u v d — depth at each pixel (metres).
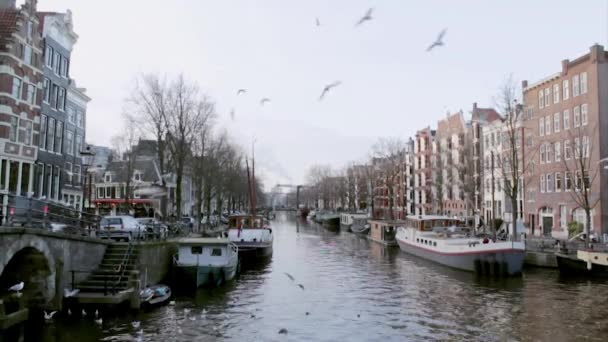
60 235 19.62
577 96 47.38
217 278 28.16
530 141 54.72
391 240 55.09
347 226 87.38
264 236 40.97
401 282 30.69
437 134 81.88
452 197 73.94
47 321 18.61
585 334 18.66
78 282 21.19
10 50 29.09
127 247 24.28
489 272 32.62
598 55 45.06
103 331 17.81
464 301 24.81
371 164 97.50
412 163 95.00
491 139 62.75
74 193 41.25
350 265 39.06
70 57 40.28
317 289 28.08
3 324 14.97
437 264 38.94
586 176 44.50
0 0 33.41
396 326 20.02
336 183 128.88
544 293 26.66
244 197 96.31
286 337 18.31
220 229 58.16
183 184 87.75
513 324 20.19
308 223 116.56
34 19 31.89
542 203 52.31
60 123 37.84
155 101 43.94
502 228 54.53
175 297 25.14
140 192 59.16
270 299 25.03
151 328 18.61
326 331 19.20
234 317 21.00
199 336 17.94
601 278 30.94
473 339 18.20
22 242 17.12
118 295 19.94
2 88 28.75
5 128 28.77
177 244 30.75
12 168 29.88
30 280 19.22
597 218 43.88
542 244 38.28
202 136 53.00
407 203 94.00
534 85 53.97
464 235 41.22
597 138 44.47
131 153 62.00
